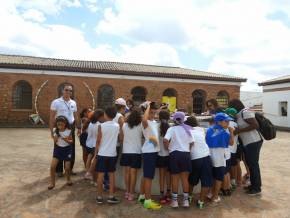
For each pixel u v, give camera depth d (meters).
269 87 25.42
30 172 7.42
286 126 23.56
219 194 6.07
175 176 5.24
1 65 18.81
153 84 22.03
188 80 22.80
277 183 7.05
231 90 23.97
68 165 6.37
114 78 21.14
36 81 19.66
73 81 20.36
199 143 5.41
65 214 4.91
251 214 5.11
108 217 4.84
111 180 5.41
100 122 6.49
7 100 19.20
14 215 4.82
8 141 12.50
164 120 5.58
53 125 6.71
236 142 6.21
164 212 5.10
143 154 5.36
